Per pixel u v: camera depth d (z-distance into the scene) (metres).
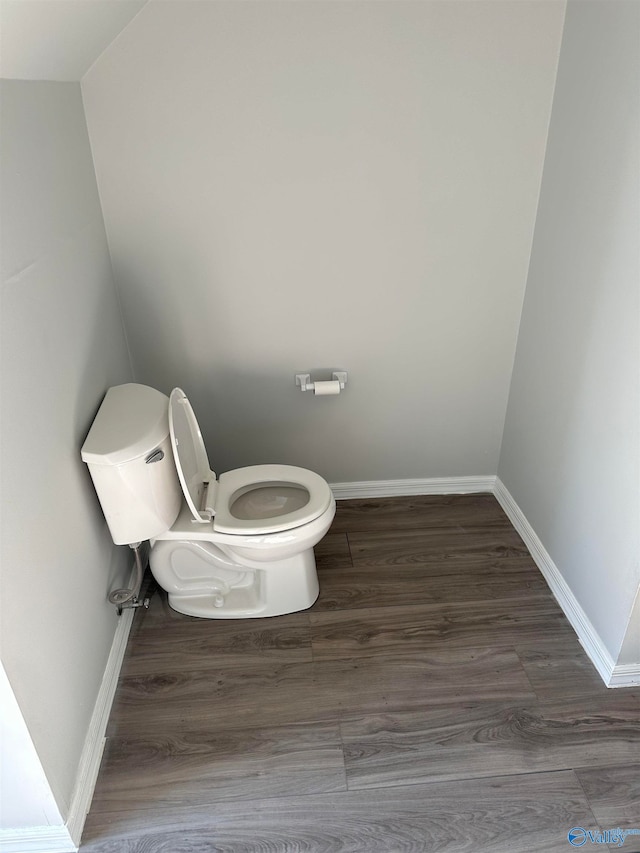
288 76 1.95
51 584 1.43
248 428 2.55
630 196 1.62
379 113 2.03
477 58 1.97
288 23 1.88
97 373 1.90
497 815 1.52
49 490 1.45
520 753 1.66
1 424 1.22
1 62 1.24
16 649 1.23
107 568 1.89
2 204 1.29
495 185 2.17
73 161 1.81
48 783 1.36
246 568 2.10
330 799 1.56
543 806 1.53
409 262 2.28
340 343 2.41
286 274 2.26
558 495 2.14
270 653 1.97
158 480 1.78
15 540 1.25
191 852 1.45
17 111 1.41
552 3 1.90
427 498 2.71
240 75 1.94
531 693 1.82
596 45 1.75
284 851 1.45
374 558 2.37
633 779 1.60
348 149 2.07
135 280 2.22
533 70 2.00
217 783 1.59
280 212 2.15
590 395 1.88
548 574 2.23
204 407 2.48
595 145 1.79
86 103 1.93
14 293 1.32
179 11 1.84
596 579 1.89
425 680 1.87
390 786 1.58
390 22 1.90
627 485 1.69
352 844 1.46
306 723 1.74
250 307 2.31
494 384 2.55
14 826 1.43
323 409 2.53
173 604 2.13
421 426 2.61
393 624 2.07
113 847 1.47
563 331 2.05
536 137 2.10
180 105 1.96
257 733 1.72
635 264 1.61
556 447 2.14
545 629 2.04
